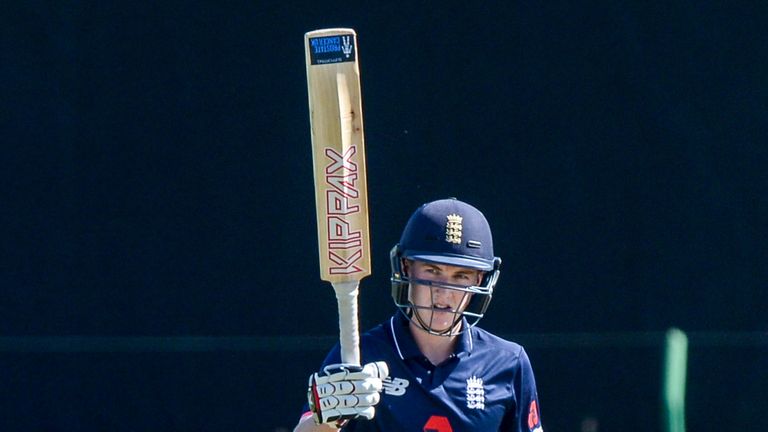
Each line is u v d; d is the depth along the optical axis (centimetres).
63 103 1997
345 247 1102
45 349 2011
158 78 2005
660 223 2050
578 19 2036
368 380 1067
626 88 2042
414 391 1180
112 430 2022
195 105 2008
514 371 1212
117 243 2009
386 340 1199
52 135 1995
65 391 2014
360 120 1109
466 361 1197
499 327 2047
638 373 2053
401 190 2023
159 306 2020
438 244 1146
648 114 2042
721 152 2045
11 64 1991
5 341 2005
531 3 2030
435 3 2022
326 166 1101
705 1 2039
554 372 2053
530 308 2048
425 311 1166
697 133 2044
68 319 2012
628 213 2048
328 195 1102
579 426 2059
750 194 2045
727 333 2055
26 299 2006
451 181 2030
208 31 2006
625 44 2039
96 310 2014
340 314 1106
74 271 2008
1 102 1992
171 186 2011
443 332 1160
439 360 1197
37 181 1997
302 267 2027
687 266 2052
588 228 2047
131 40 1998
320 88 1097
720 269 2050
